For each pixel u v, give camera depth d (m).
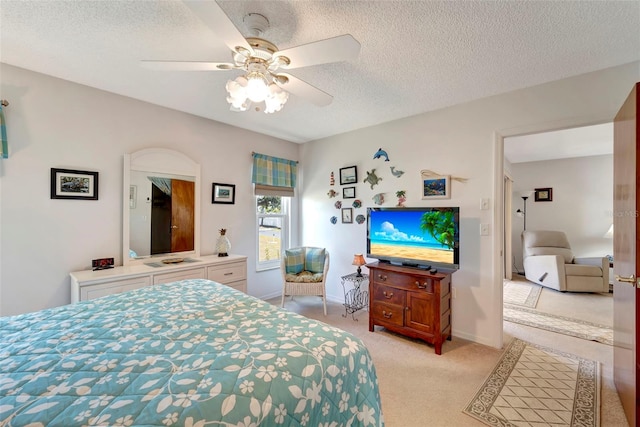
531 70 2.10
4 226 2.06
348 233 3.74
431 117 2.95
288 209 4.25
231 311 1.45
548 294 4.18
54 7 1.46
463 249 2.73
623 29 1.60
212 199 3.31
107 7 1.46
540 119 2.33
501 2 1.41
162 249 2.87
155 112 2.83
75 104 2.35
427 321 2.48
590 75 2.12
